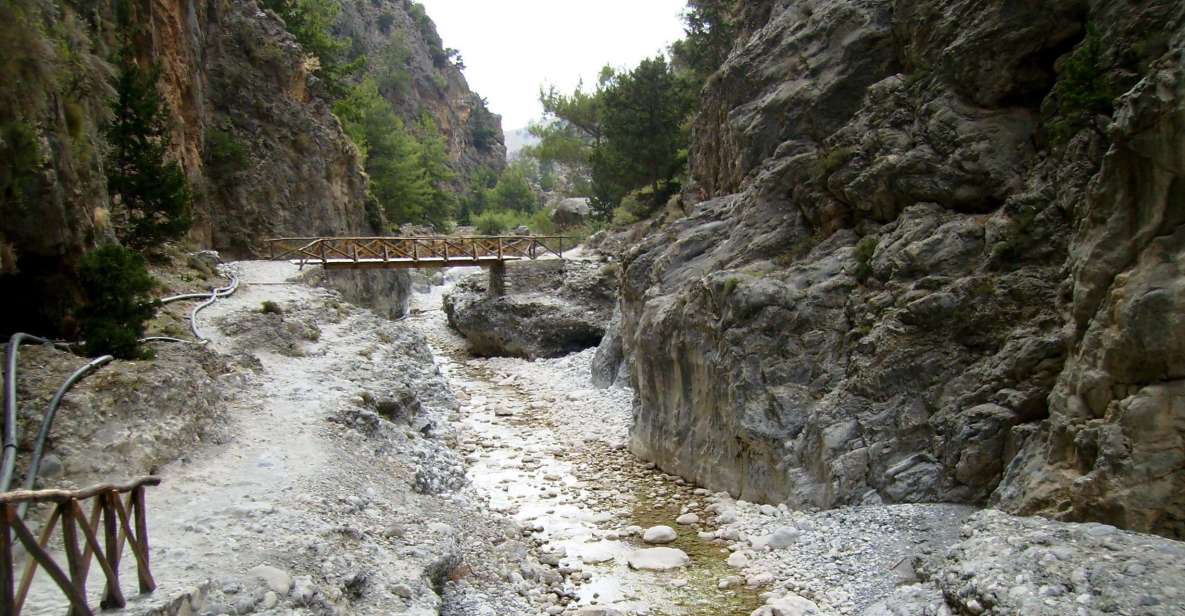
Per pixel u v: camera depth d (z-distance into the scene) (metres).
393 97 82.88
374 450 11.29
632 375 17.88
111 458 7.94
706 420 14.09
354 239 27.28
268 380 13.18
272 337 15.53
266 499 8.09
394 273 38.06
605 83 43.66
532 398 22.14
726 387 13.15
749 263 14.15
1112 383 7.57
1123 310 7.35
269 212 29.78
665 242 18.00
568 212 52.06
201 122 26.56
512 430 18.39
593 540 11.43
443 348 31.53
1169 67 7.10
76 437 7.84
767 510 11.84
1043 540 7.17
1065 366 8.55
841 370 12.00
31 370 8.52
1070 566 6.65
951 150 11.67
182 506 7.72
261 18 32.16
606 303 28.25
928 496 10.16
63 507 4.67
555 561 10.41
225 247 27.97
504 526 11.04
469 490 12.58
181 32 24.77
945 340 10.69
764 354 12.73
